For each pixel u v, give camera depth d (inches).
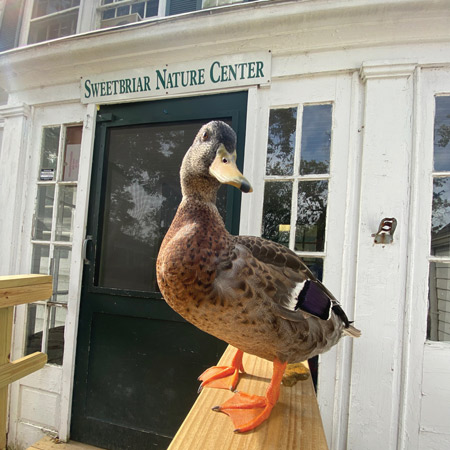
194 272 31.9
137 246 89.3
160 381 84.3
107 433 87.5
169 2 102.0
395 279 66.6
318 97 75.3
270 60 76.7
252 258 35.2
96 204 90.7
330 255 72.7
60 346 95.4
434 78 68.8
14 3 124.0
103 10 112.7
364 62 69.9
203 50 80.4
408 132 68.1
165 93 84.5
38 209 100.4
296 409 35.8
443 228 69.2
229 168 34.2
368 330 67.1
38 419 94.5
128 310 86.4
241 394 38.1
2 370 44.4
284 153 78.8
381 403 66.1
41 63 92.8
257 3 71.4
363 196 69.2
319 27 71.2
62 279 96.6
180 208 37.7
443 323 68.2
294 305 35.3
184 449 28.1
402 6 64.6
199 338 81.7
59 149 97.0
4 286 42.9
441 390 65.4
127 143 91.3
